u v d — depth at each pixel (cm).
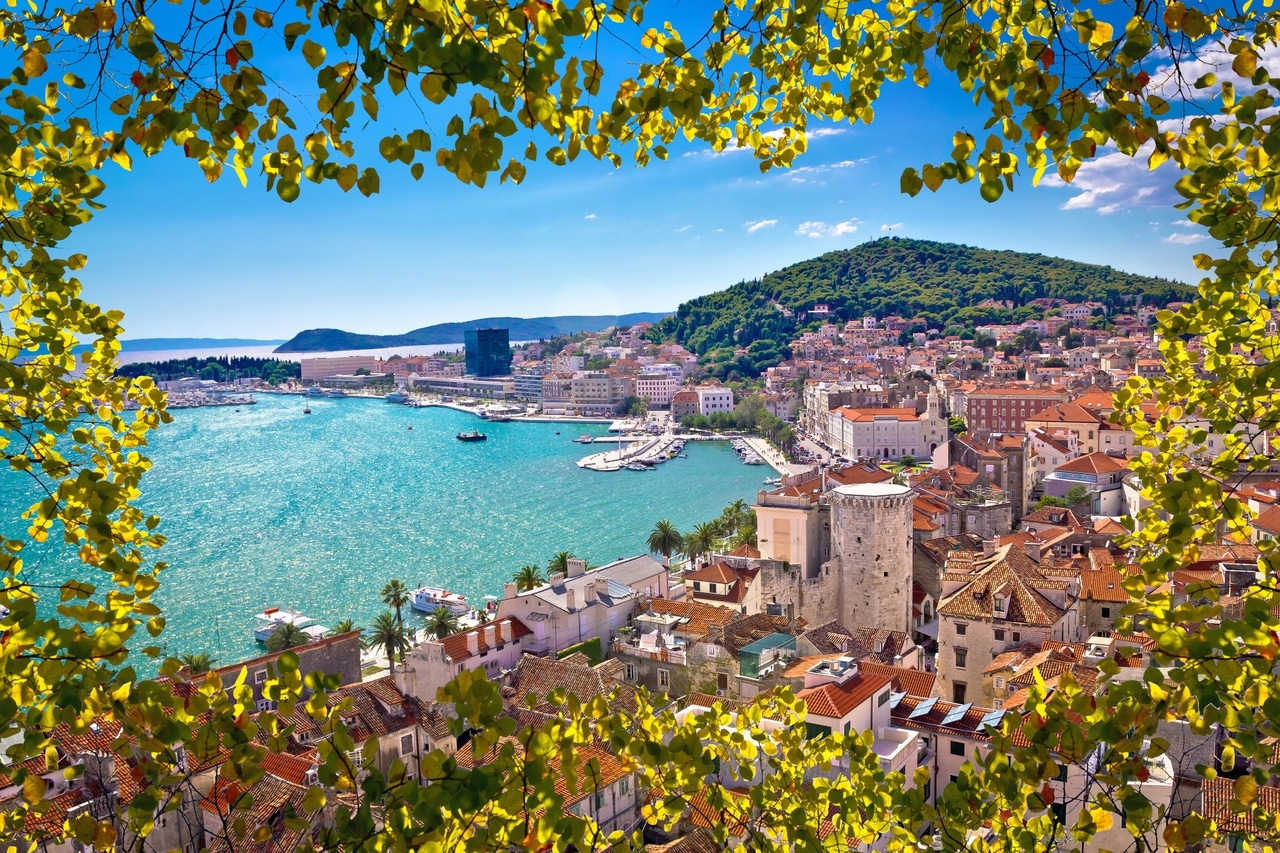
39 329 1576
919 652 9806
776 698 1964
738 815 1900
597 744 5975
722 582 12069
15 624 1252
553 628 10075
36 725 1259
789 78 1641
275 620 15225
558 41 1164
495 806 1323
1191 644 1320
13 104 1297
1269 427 1634
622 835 1512
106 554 1438
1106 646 6844
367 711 7950
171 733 1271
